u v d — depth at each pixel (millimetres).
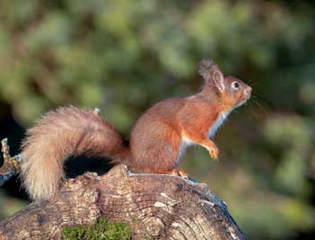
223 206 7000
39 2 14633
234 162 15711
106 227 6723
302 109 15977
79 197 6754
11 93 14430
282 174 15523
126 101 14797
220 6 14906
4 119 14617
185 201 6805
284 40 15773
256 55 15344
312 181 16219
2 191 13539
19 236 6676
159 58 14719
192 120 8805
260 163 15836
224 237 6750
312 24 16141
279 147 15828
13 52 14500
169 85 15031
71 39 14562
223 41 14961
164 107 8734
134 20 14602
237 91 9281
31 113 14414
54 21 14414
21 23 14570
